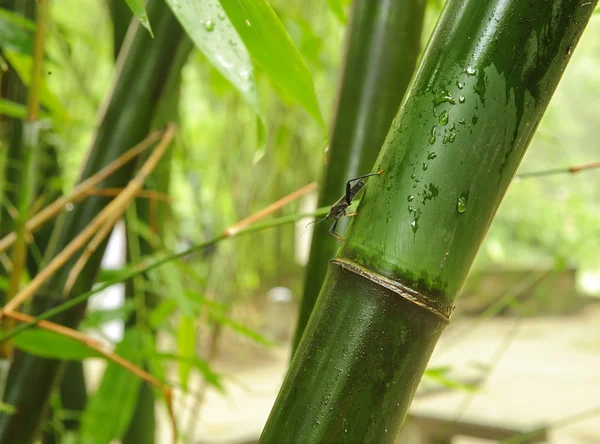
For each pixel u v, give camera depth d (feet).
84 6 3.88
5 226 2.10
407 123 0.89
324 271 1.36
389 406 0.86
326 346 0.87
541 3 0.84
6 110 1.72
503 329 9.30
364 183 1.02
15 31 1.59
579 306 10.30
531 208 10.09
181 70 1.79
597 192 11.50
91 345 1.36
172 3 0.82
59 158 2.61
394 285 0.85
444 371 1.90
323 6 3.29
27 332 1.41
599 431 5.61
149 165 1.70
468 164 0.85
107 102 1.77
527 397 5.13
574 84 11.98
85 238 1.56
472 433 3.57
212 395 6.65
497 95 0.84
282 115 3.47
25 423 1.62
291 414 0.88
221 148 3.49
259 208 4.74
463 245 0.86
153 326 2.15
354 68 1.38
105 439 1.81
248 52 0.91
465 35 0.86
